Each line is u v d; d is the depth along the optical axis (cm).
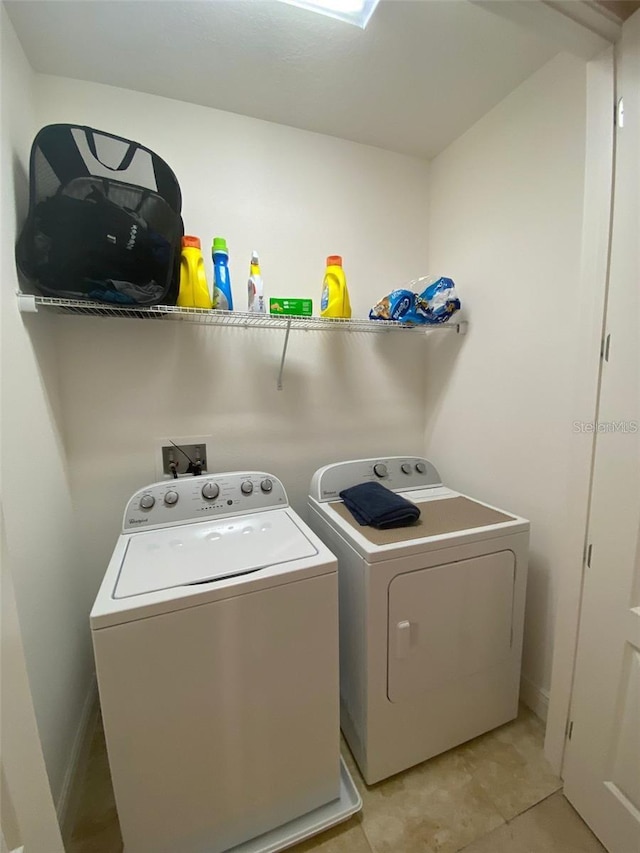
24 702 66
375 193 183
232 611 94
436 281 169
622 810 100
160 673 89
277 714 102
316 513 156
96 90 137
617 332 100
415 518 133
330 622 106
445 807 117
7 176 102
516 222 146
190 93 144
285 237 167
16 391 100
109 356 147
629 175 95
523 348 146
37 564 107
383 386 196
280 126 163
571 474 116
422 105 152
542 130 133
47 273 107
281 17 112
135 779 90
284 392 176
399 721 123
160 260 117
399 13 112
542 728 143
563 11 89
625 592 100
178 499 134
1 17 103
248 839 104
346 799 117
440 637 125
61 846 73
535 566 146
